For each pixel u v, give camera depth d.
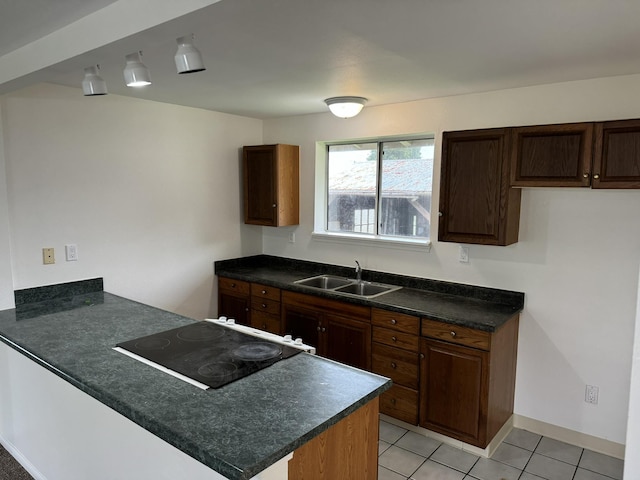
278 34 1.87
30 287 2.87
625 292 2.62
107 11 1.64
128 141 3.31
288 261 4.32
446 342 2.76
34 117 2.81
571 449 2.82
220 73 2.54
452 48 2.05
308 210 4.13
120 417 1.71
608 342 2.70
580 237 2.73
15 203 2.77
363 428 1.68
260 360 1.92
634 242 2.58
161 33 1.54
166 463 1.53
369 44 2.01
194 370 1.80
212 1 1.30
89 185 3.12
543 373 2.94
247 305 3.89
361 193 3.93
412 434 2.99
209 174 3.94
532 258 2.91
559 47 2.03
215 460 1.22
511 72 2.48
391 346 3.01
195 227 3.87
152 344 2.10
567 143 2.47
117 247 3.32
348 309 3.22
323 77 2.63
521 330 3.00
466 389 2.70
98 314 2.63
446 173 2.91
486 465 2.66
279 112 3.92
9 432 2.62
